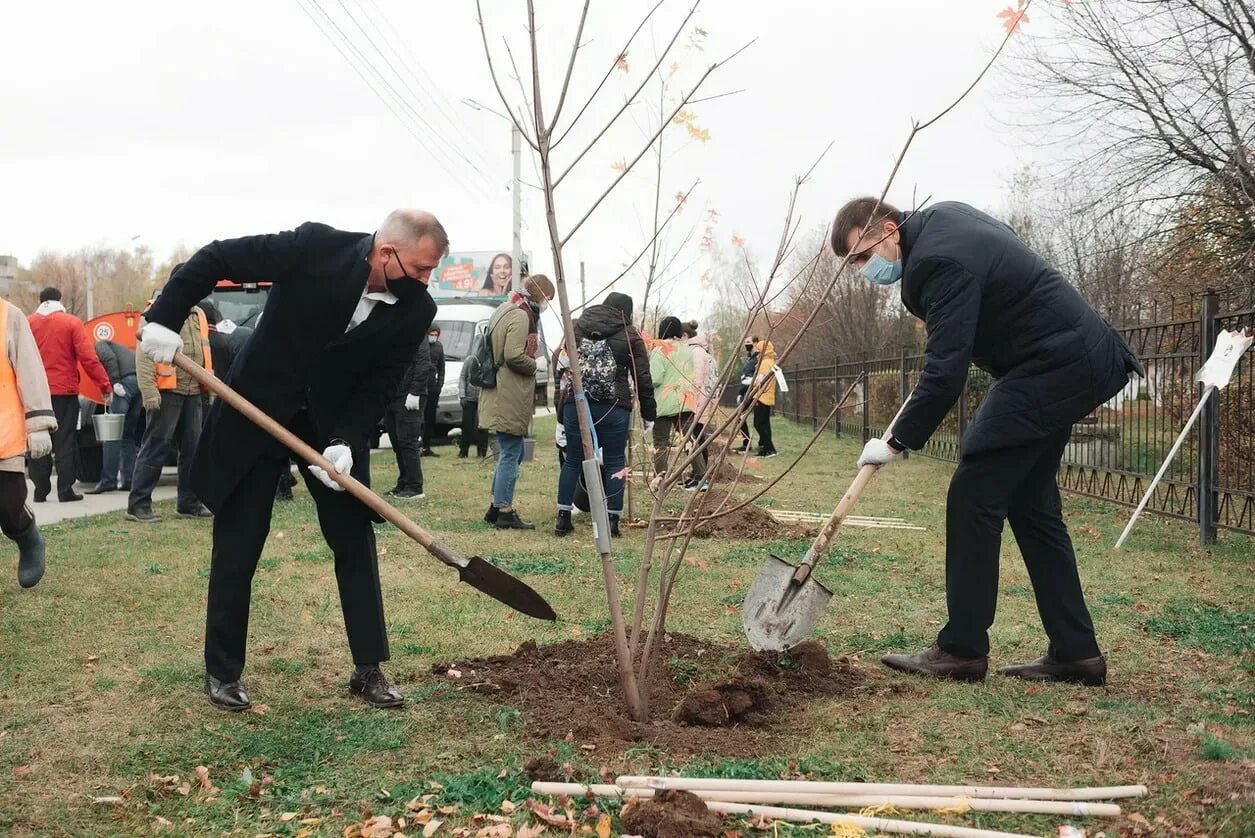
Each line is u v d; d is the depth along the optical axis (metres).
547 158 3.41
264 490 3.73
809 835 2.68
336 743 3.42
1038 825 2.76
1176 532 8.11
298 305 3.54
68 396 9.90
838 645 4.70
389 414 10.01
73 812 2.93
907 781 3.06
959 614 4.10
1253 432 7.50
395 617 5.18
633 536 7.93
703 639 4.77
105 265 76.62
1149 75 13.06
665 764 3.19
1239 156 12.23
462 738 3.45
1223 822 2.68
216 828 2.82
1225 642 4.58
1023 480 4.10
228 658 3.76
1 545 7.09
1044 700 3.81
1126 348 4.10
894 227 4.04
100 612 5.25
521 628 5.01
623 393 7.77
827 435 21.70
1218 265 13.43
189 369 3.50
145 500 8.41
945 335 3.82
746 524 8.12
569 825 2.74
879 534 8.02
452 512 9.11
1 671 4.23
